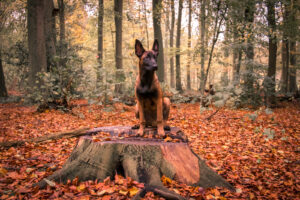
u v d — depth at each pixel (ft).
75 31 83.82
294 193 11.11
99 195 9.41
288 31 40.73
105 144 11.29
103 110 30.09
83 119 29.78
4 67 86.43
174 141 11.94
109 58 88.84
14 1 56.85
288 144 19.86
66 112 33.76
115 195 9.42
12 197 9.18
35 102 36.58
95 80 31.76
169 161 11.12
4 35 67.82
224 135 22.97
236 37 36.35
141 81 11.85
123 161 11.05
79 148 12.23
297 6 44.73
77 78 34.71
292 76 76.95
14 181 10.99
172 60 105.60
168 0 42.47
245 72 38.11
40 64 37.81
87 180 10.84
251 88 39.29
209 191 10.57
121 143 11.33
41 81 36.78
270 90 43.06
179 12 81.46
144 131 12.82
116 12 57.41
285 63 75.72
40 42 37.78
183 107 44.04
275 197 10.52
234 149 18.33
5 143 17.19
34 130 22.93
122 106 37.29
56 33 59.52
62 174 10.78
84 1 60.70
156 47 11.77
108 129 13.58
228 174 13.29
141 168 10.73
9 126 24.26
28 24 37.42
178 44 82.79
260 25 32.19
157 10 45.21
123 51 90.63
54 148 16.98
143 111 12.69
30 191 9.64
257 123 28.40
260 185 11.91
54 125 25.53
